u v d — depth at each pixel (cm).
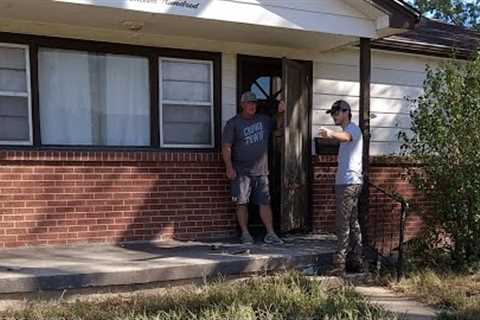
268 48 842
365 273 712
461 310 576
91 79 749
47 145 725
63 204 716
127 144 770
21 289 535
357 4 732
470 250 768
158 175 768
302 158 854
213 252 693
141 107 776
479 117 727
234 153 760
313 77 879
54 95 730
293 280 623
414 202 850
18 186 693
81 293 567
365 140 754
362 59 763
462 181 730
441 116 753
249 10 688
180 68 795
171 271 605
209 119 813
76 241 724
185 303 543
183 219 784
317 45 830
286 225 800
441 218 769
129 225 753
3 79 700
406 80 968
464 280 702
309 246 746
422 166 788
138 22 696
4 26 691
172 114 791
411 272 717
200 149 805
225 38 788
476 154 729
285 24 708
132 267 593
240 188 756
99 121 755
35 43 711
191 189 788
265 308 533
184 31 745
